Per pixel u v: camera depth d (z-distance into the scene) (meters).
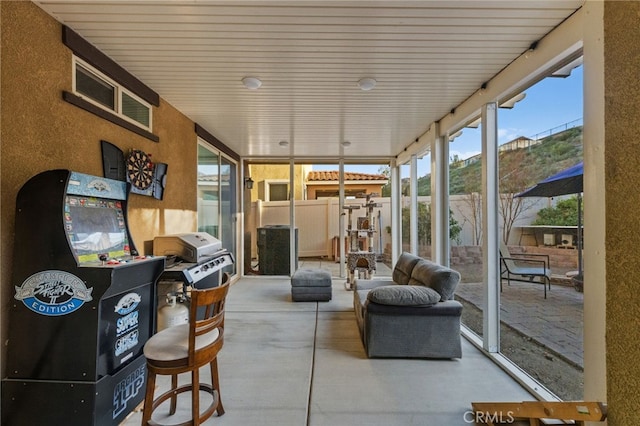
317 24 2.10
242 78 2.94
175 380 2.03
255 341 3.19
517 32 2.19
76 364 1.71
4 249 1.70
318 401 2.16
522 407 1.69
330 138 5.22
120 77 2.64
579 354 2.11
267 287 5.64
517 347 2.67
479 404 1.95
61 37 2.05
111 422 1.83
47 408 1.69
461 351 2.80
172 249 3.06
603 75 1.33
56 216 1.72
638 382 1.14
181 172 3.88
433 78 2.93
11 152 1.73
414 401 2.16
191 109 3.77
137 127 2.89
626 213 1.20
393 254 6.71
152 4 1.88
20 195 1.72
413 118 4.17
